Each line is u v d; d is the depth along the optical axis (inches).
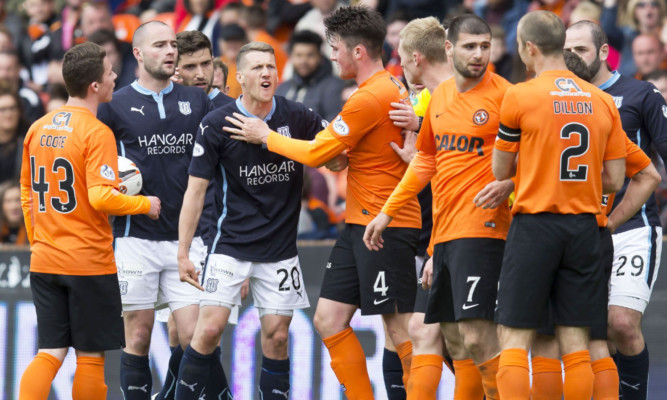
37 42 1560.0
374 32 765.9
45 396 762.8
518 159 668.7
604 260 703.7
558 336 679.1
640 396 821.9
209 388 839.1
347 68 774.5
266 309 812.0
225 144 791.1
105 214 773.9
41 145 768.9
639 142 818.8
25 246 1083.9
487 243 696.4
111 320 776.3
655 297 951.6
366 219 780.0
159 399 887.1
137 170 831.7
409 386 752.3
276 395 818.8
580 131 655.1
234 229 800.9
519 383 653.9
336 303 791.1
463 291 698.2
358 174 781.3
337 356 790.5
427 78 773.3
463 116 698.8
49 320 770.8
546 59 671.1
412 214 786.8
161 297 879.1
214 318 794.2
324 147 756.6
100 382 775.1
